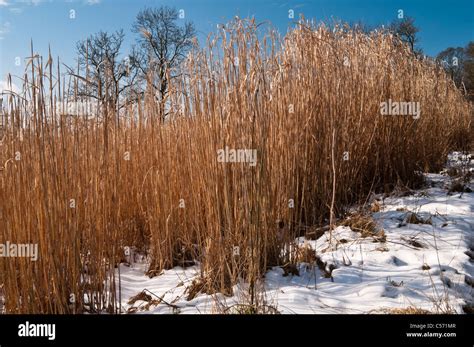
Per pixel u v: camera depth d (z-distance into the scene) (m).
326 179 4.07
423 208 4.29
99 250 2.70
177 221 3.82
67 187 2.52
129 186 4.12
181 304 2.81
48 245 2.43
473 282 2.84
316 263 3.31
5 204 2.43
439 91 7.05
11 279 2.41
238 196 3.06
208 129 3.13
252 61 3.10
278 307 2.60
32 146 2.46
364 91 4.80
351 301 2.66
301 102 3.94
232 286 2.92
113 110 3.47
